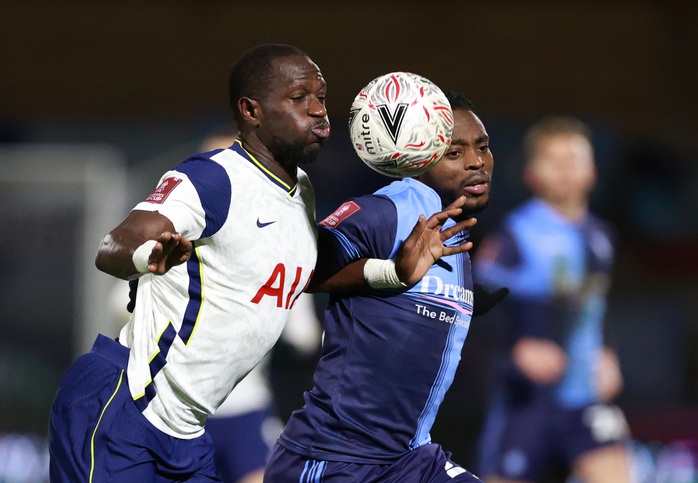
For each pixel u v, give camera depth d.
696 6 52.84
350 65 53.38
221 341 14.54
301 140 14.45
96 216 33.19
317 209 44.88
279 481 15.33
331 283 15.14
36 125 52.75
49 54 52.72
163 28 53.09
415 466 15.13
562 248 25.14
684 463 30.17
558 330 24.59
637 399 42.69
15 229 33.06
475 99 53.56
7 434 30.94
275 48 14.65
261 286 14.50
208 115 52.91
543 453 24.56
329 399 14.96
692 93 53.19
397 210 14.93
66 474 14.62
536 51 53.53
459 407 36.38
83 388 14.75
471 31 53.34
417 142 14.48
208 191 13.91
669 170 52.66
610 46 53.47
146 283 14.79
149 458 14.70
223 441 22.52
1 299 32.91
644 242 50.41
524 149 51.09
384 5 53.19
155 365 14.50
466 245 14.47
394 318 14.93
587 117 53.66
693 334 44.19
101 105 53.03
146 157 52.28
